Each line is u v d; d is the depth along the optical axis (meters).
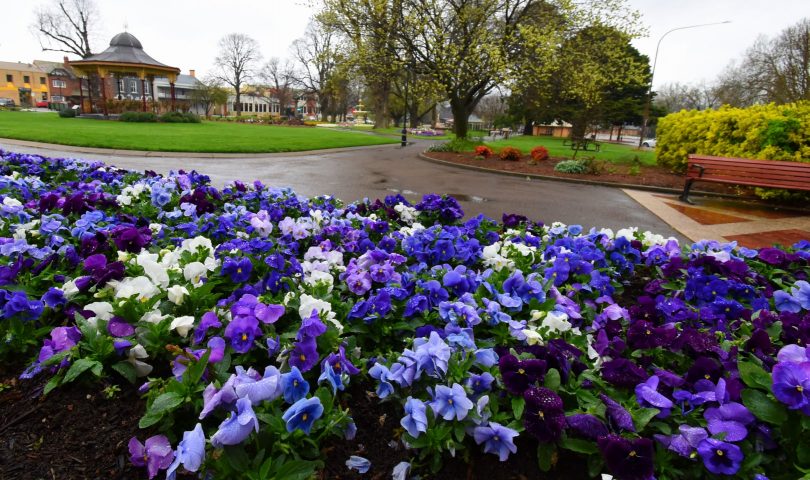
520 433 1.81
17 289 2.36
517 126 63.09
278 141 21.58
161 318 2.04
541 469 1.69
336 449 1.79
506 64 18.62
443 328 2.32
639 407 1.72
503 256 3.37
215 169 12.72
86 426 1.81
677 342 2.12
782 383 1.54
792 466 1.61
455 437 1.70
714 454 1.55
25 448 1.72
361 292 2.60
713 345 2.03
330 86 55.31
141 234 3.15
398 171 14.52
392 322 2.30
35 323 2.27
